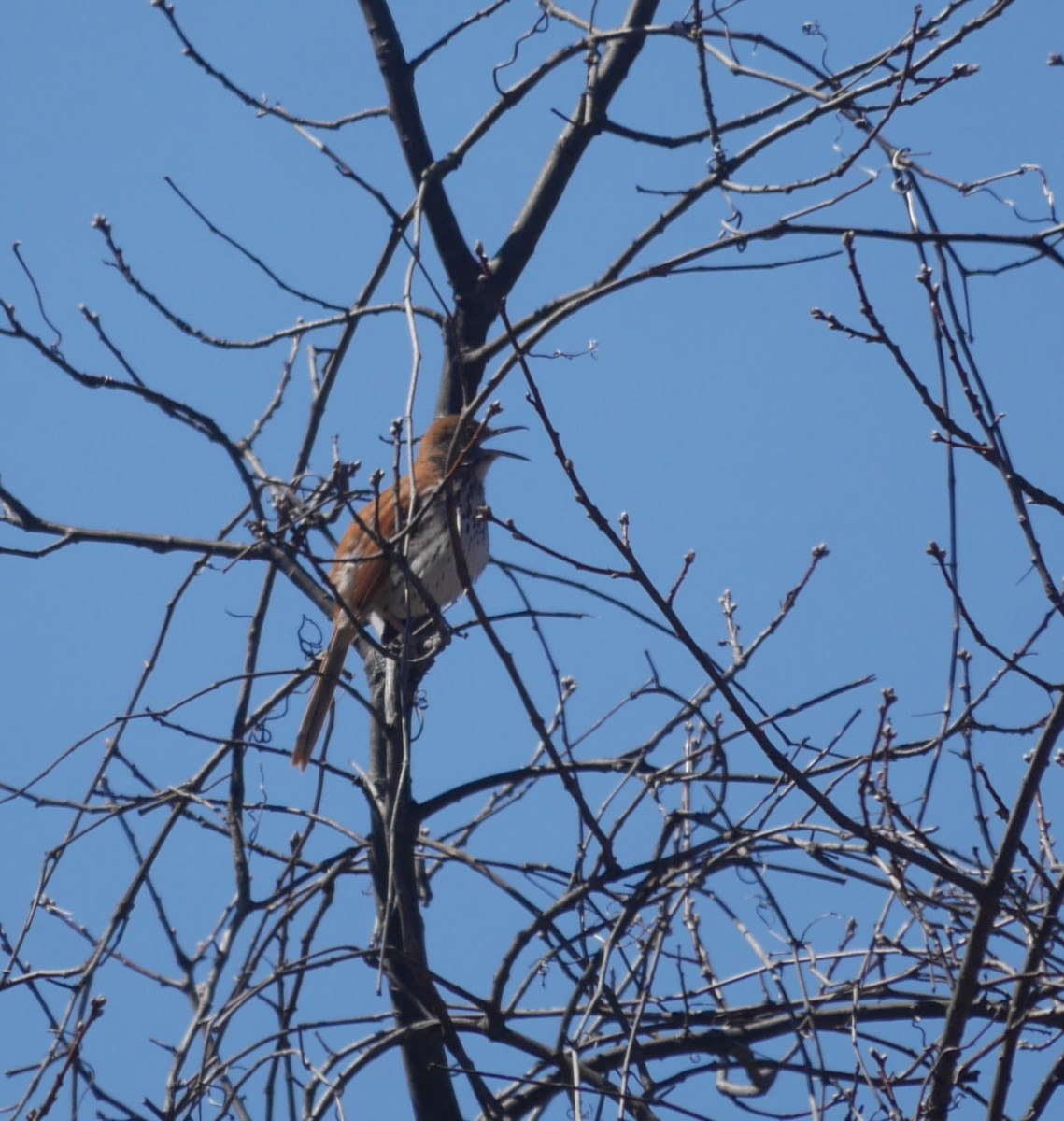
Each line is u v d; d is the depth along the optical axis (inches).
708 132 473.4
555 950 394.6
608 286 384.5
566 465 321.1
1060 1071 342.0
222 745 439.5
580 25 525.3
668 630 370.9
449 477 335.9
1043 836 404.2
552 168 522.3
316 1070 361.1
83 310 410.9
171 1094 362.6
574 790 370.9
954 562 346.3
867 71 445.7
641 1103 370.9
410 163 506.6
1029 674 339.0
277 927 394.3
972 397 333.7
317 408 464.4
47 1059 354.0
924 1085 343.6
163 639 422.0
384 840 438.9
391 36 513.3
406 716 417.1
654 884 384.2
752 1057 412.2
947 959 396.2
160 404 389.1
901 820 365.7
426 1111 439.8
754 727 346.3
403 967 435.5
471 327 507.5
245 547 467.5
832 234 374.0
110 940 403.2
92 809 409.7
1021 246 374.6
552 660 447.8
